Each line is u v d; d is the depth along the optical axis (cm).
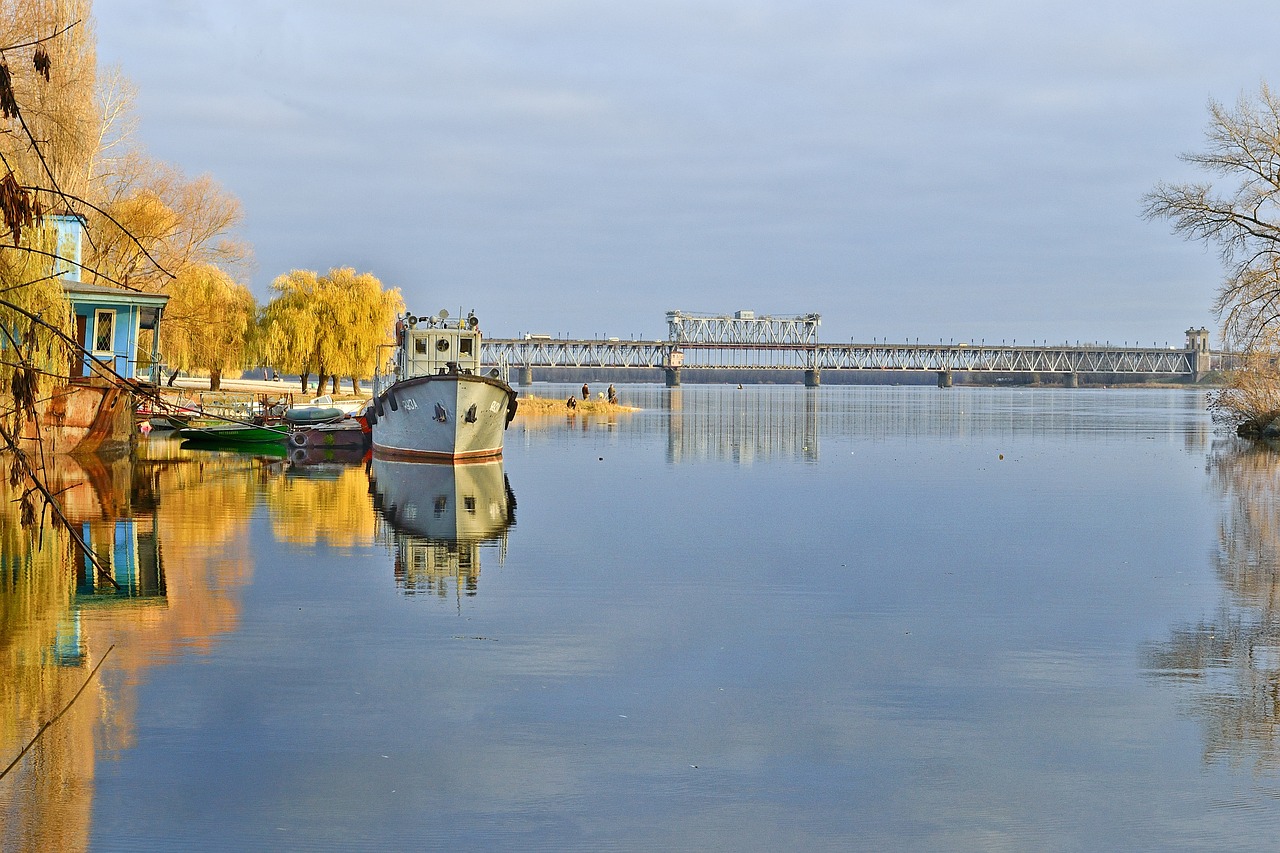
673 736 1306
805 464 5047
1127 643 1720
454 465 4681
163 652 1622
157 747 1254
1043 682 1516
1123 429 8575
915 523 3034
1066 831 1076
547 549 2547
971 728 1338
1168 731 1330
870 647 1694
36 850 1016
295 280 9306
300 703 1403
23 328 2155
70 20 4197
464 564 2347
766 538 2745
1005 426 9081
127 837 1042
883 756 1252
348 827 1066
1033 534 2841
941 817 1104
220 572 2220
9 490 3328
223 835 1048
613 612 1908
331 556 2414
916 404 16112
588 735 1308
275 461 4772
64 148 3700
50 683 1472
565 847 1035
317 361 9262
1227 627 1822
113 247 6194
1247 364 6912
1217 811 1118
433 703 1411
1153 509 3375
